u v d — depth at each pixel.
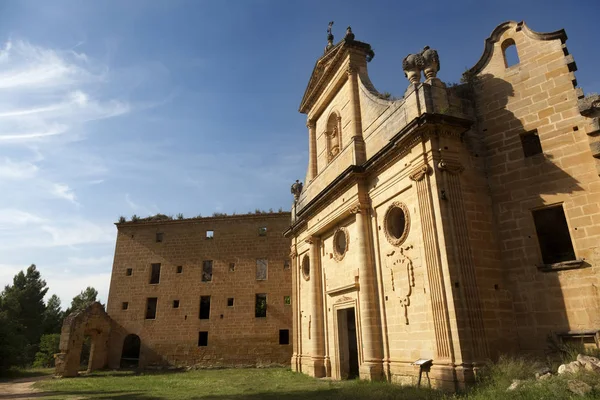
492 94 14.39
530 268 12.36
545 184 12.66
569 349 10.80
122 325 34.88
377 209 16.59
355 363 21.09
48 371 36.62
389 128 16.38
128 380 23.80
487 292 12.25
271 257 35.25
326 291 21.31
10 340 33.03
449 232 12.45
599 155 11.79
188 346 33.53
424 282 13.15
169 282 35.75
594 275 11.27
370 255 16.52
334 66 21.95
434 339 12.02
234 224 36.72
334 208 19.70
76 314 30.52
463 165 13.52
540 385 8.48
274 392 15.17
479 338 11.44
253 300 34.19
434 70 14.72
